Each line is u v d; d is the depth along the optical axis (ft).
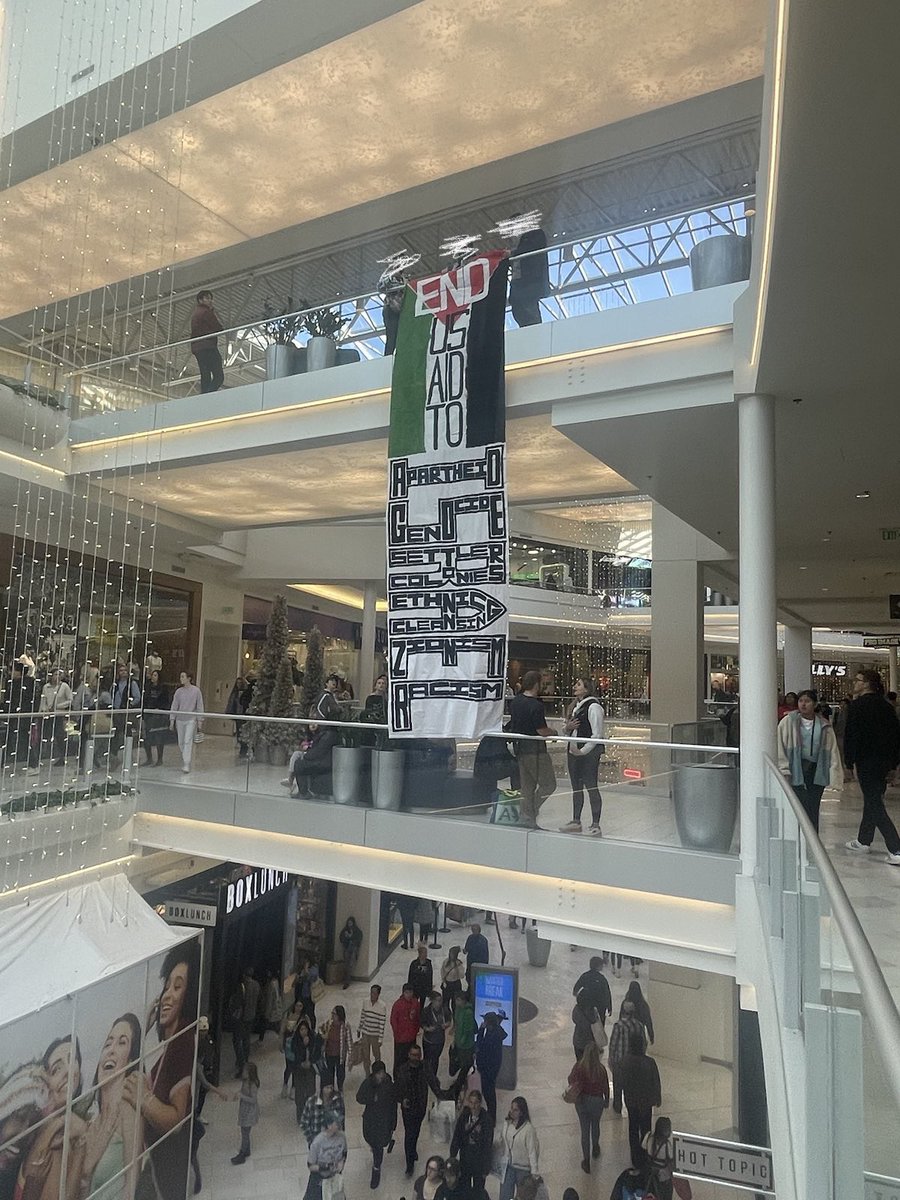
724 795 21.49
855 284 15.05
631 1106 30.19
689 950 21.39
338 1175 30.17
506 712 33.83
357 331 31.24
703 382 22.79
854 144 10.79
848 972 5.10
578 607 84.89
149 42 28.09
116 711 31.76
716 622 93.09
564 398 24.62
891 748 20.99
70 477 37.68
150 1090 25.25
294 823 28.68
